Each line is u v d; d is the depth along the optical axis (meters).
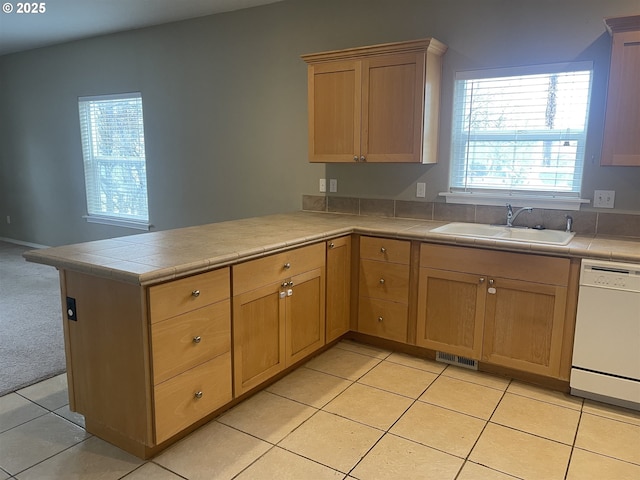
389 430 2.37
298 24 3.86
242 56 4.19
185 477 2.02
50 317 3.84
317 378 2.92
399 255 3.13
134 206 5.35
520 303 2.75
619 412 2.53
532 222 3.18
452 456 2.16
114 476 2.02
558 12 2.94
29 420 2.43
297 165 4.06
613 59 2.55
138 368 2.02
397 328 3.22
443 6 3.29
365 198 3.79
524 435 2.33
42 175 6.16
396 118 3.22
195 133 4.62
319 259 3.01
